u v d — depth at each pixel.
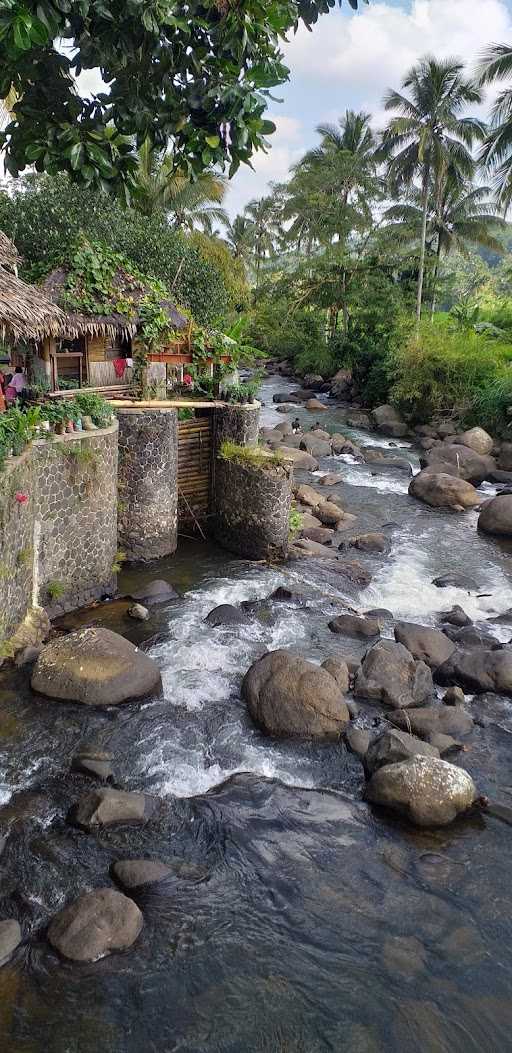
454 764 9.95
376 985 6.72
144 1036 6.15
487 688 11.86
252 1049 6.07
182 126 5.97
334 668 11.88
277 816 8.88
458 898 7.78
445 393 34.69
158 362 18.72
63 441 13.04
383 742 9.73
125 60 5.67
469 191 47.84
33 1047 6.00
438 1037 6.24
